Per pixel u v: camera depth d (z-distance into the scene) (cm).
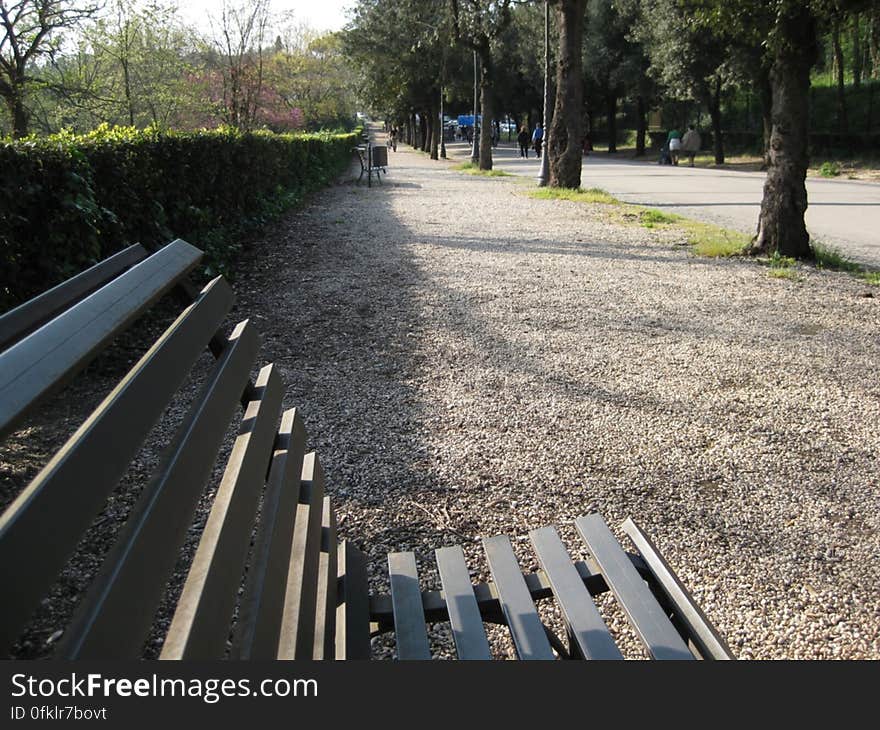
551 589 216
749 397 505
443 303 745
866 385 527
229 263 877
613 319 699
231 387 194
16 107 1421
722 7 902
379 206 1591
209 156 866
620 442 434
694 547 327
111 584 104
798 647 263
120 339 566
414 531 337
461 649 192
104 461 114
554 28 3788
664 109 5297
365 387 518
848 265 939
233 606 139
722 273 898
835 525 346
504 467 401
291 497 201
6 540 83
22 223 470
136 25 1586
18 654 248
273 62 2506
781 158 967
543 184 2097
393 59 4069
